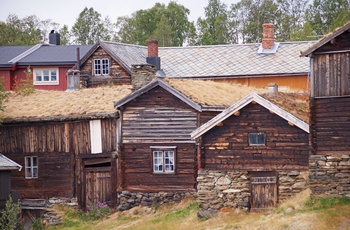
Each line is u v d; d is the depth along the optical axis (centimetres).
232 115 3881
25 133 4647
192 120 4284
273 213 3575
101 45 5747
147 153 4356
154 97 4356
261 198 3828
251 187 3844
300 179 3775
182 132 4300
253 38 9050
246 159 3866
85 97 4716
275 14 9256
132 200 4350
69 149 4547
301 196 3653
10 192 3850
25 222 4616
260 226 3378
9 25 9375
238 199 3847
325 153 3478
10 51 6725
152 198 4316
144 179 4350
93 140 4494
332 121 3466
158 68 5678
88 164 4516
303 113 3891
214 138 3916
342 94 3444
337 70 3453
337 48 3450
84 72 5809
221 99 4434
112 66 5759
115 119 4444
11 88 6456
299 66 5572
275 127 3831
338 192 3450
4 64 6419
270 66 5641
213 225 3650
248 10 9256
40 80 6469
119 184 4403
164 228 3738
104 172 4478
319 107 3491
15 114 4647
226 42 9081
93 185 4497
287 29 8988
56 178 4569
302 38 8000
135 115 4388
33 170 4634
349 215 3234
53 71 6475
